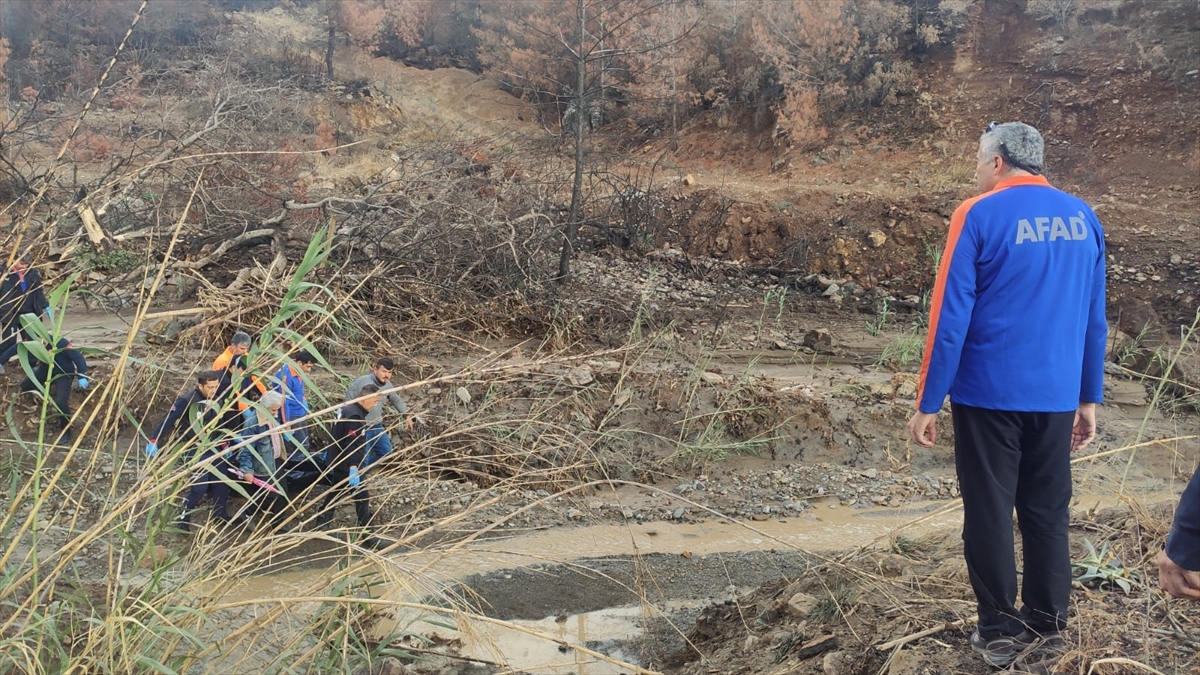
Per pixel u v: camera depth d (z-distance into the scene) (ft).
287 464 22.76
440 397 29.71
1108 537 14.92
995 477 10.57
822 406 32.63
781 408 32.24
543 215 44.09
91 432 26.94
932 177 65.10
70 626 11.76
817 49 77.30
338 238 39.55
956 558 15.64
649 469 28.99
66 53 83.10
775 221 59.52
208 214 41.75
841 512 27.04
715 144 79.51
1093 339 11.01
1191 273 50.39
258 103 49.62
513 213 47.42
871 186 65.05
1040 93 69.15
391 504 23.89
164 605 11.35
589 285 49.14
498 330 39.19
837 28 76.64
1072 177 62.39
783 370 39.14
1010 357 10.32
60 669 11.05
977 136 68.39
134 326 11.60
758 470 30.07
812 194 61.52
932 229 56.29
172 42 90.33
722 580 21.52
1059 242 10.36
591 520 24.95
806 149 73.36
